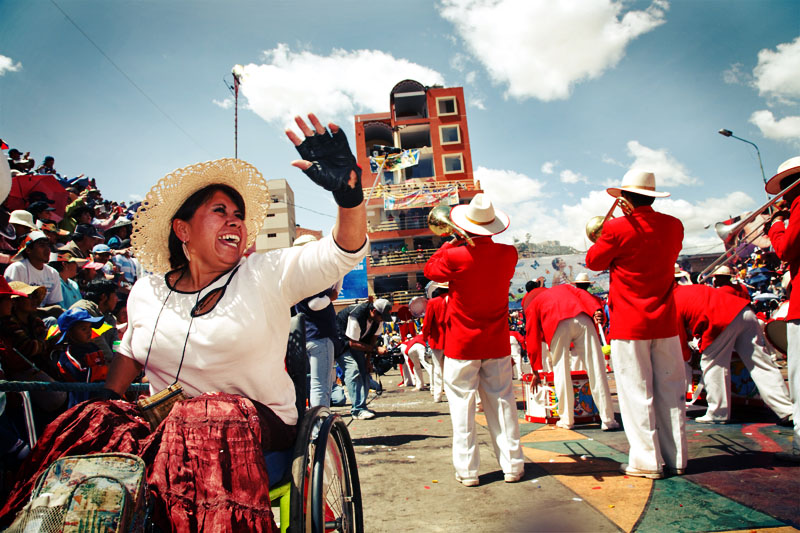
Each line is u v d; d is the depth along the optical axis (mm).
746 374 5602
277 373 1895
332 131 1798
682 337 5500
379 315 6848
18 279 4980
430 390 10156
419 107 41438
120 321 6410
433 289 6898
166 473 1475
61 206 10336
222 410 1540
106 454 1367
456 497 3371
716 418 5195
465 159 38062
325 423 2010
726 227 6234
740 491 3045
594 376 5316
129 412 1752
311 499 1742
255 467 1495
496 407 3725
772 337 4793
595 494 3207
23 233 7004
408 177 39312
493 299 3664
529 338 5527
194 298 1872
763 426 4871
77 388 1920
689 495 3057
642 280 3553
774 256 15734
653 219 3570
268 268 1893
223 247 1957
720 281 6121
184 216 2000
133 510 1312
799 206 3396
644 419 3492
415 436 5434
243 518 1418
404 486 3691
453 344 3732
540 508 3035
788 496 2889
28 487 1446
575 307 5344
